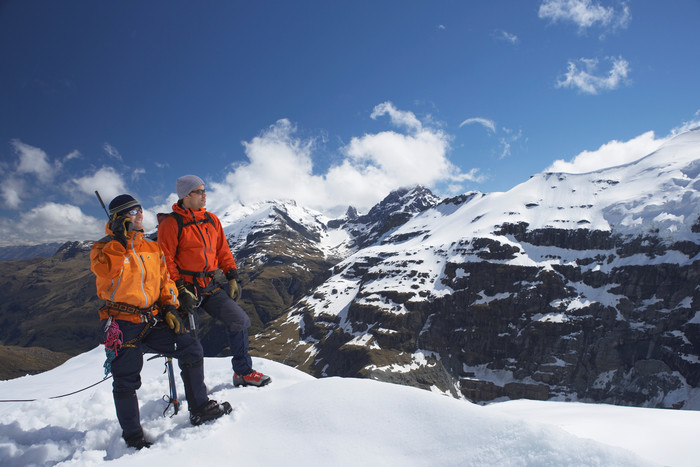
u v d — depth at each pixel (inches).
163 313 171.3
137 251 167.0
